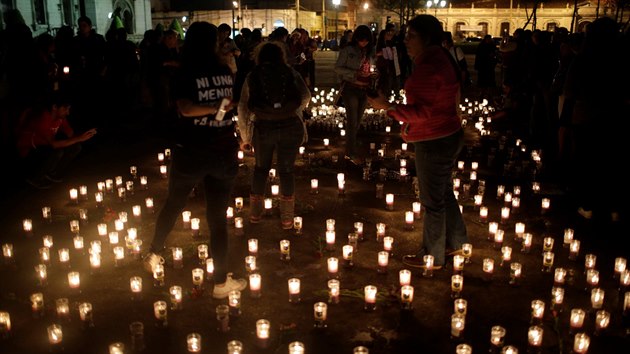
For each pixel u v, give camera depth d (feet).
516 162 31.35
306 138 20.52
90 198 25.07
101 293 16.28
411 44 15.66
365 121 42.42
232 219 21.40
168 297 16.03
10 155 28.35
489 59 59.72
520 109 43.34
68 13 105.29
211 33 14.52
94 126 40.96
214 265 15.58
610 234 20.75
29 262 18.44
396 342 13.85
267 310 15.33
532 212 23.32
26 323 14.74
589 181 22.50
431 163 16.28
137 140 37.37
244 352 13.38
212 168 14.83
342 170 29.96
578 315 13.96
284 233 20.76
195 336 12.89
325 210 23.53
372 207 23.95
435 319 14.93
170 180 15.66
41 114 25.63
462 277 17.04
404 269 17.72
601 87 21.61
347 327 14.49
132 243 18.40
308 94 19.74
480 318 14.96
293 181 20.71
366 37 27.89
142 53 45.57
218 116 14.20
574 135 23.26
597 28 21.34
